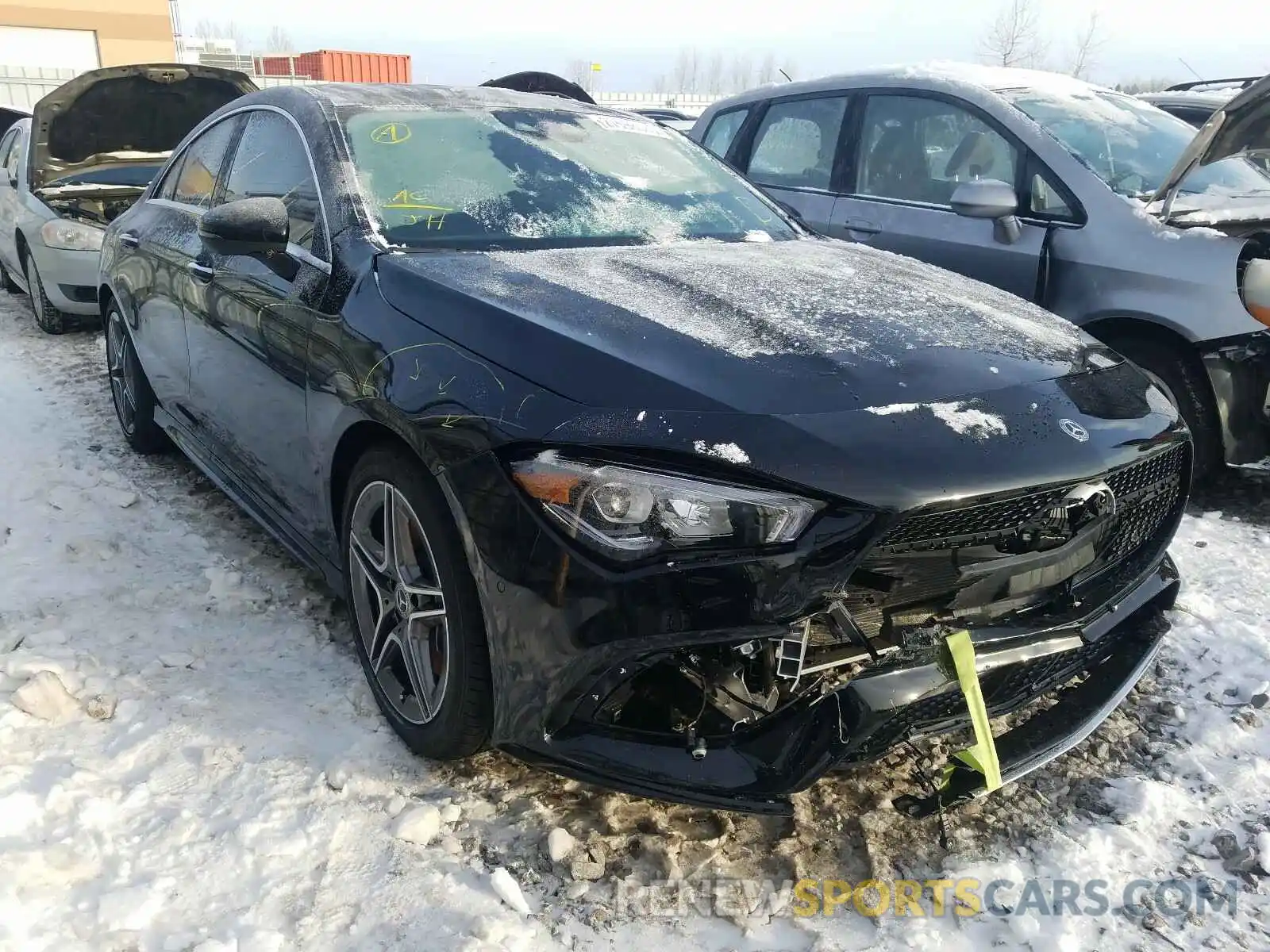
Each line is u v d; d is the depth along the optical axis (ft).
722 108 20.57
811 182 17.88
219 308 10.23
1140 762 8.10
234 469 10.91
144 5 91.97
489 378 6.68
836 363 6.74
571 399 6.32
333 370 7.95
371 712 8.25
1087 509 6.85
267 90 11.62
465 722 6.99
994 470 6.15
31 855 6.24
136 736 7.65
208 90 24.04
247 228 8.73
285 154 10.19
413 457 7.13
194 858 6.50
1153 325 12.91
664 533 5.87
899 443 6.13
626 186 10.43
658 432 6.03
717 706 6.16
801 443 6.00
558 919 6.29
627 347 6.67
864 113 17.07
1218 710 8.75
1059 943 6.14
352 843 6.73
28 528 11.44
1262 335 11.87
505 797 7.31
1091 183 13.73
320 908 6.18
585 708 6.30
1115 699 7.57
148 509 12.47
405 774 7.48
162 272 12.07
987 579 6.60
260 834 6.72
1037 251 13.92
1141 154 14.76
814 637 6.35
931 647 6.31
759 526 5.83
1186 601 10.52
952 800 6.66
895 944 6.19
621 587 5.91
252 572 10.82
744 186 11.59
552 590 6.10
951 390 6.71
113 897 6.02
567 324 6.93
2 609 9.45
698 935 6.24
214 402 10.87
